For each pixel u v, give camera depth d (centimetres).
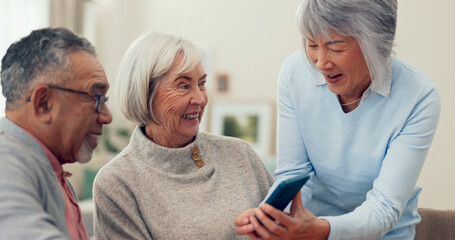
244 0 490
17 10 471
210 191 155
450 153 392
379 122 145
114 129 500
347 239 132
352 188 157
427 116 139
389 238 155
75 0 528
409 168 139
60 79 107
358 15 122
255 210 126
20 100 107
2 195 93
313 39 130
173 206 149
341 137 151
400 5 409
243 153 172
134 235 144
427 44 400
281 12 473
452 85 391
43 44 106
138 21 540
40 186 105
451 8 391
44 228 93
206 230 148
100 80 113
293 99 159
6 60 108
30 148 106
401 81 143
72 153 115
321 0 124
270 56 479
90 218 326
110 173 149
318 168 161
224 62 499
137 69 147
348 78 133
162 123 153
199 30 512
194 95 152
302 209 128
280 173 166
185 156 155
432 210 178
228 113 494
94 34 543
